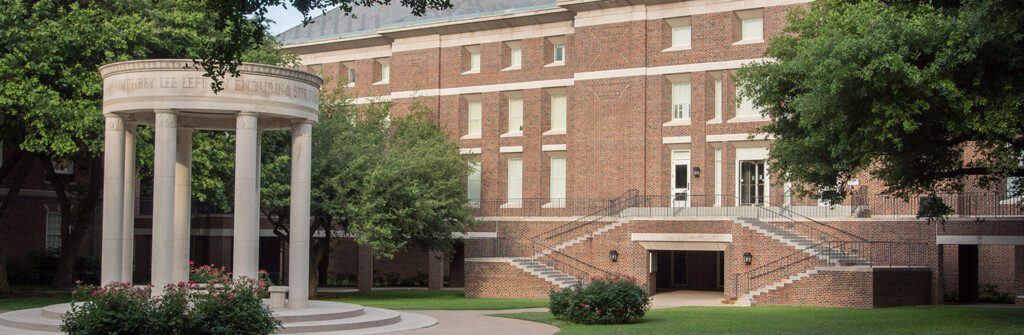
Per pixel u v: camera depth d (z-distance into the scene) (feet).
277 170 144.05
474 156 176.76
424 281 191.83
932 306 126.00
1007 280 144.46
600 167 169.37
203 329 69.31
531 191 180.04
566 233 161.99
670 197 164.86
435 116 189.16
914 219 136.98
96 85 123.13
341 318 94.99
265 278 102.63
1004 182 134.21
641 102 166.20
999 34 72.90
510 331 92.89
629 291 101.35
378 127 159.94
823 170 95.96
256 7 70.13
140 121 101.30
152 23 129.29
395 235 148.46
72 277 166.81
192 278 102.89
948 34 76.95
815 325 96.68
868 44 77.30
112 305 69.62
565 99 180.24
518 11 181.06
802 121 88.43
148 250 200.03
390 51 197.98
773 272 133.90
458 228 164.04
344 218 150.82
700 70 162.71
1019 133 87.20
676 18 165.58
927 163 94.73
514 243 172.65
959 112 79.10
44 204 177.78
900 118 77.77
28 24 122.83
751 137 114.11
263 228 190.08
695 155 162.61
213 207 192.03
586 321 100.89
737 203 160.45
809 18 104.68
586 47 172.04
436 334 89.40
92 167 150.82
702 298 148.25
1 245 143.95
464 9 190.29
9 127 129.29
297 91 96.17
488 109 185.16
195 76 91.91
